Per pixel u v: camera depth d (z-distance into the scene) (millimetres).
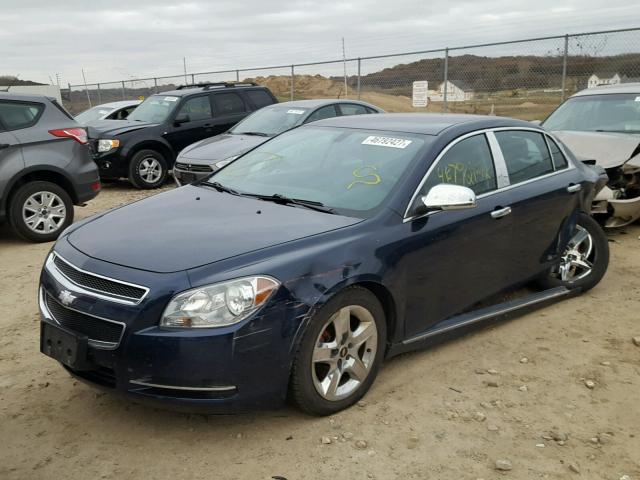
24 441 3230
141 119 12195
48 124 7598
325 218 3658
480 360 4211
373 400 3633
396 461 3070
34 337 4586
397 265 3617
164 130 11734
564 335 4652
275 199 4012
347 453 3125
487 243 4301
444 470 3010
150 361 2945
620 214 7031
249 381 3045
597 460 3121
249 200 4051
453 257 4035
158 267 3098
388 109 16266
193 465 3025
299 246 3297
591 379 3965
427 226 3836
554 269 5215
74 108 28234
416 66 15766
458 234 4031
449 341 4512
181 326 2945
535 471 3020
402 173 3938
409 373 3990
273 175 4426
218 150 9188
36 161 7418
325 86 19734
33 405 3588
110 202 10328
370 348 3570
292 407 3484
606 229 7867
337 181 4094
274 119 10242
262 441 3217
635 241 7281
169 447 3172
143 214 3895
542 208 4777
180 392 3004
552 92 13438
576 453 3176
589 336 4637
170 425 3367
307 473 2969
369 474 2969
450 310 4168
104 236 3549
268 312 3045
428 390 3777
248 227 3520
